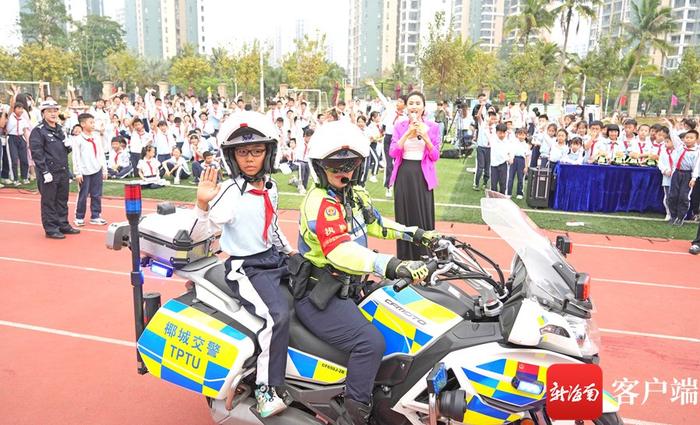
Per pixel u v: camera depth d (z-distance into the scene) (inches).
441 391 115.3
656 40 1875.0
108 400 163.6
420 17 4033.0
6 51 1931.6
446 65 1485.0
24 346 195.8
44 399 163.5
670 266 299.0
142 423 152.9
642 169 430.6
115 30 3016.7
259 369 119.6
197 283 129.2
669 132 409.7
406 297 121.6
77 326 211.9
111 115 713.6
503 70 2180.1
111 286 254.5
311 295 119.2
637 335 211.2
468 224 384.2
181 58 2455.7
